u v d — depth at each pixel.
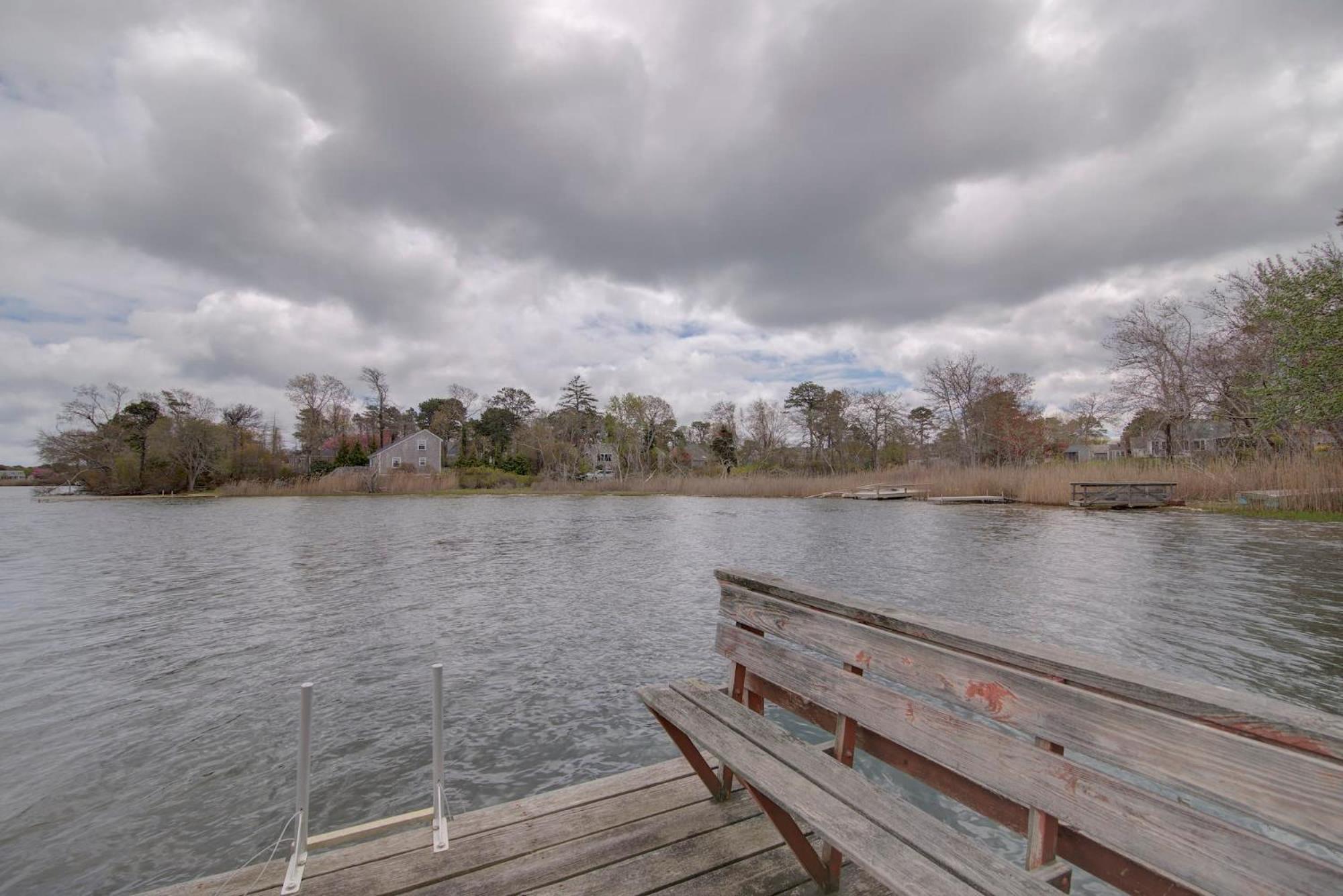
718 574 3.62
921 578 13.23
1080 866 1.95
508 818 3.10
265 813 4.73
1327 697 6.50
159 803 4.88
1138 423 38.19
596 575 14.85
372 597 12.50
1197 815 1.53
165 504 47.88
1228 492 26.84
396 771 5.30
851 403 70.81
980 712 2.13
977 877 1.75
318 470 72.12
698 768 3.16
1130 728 1.70
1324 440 25.75
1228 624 9.25
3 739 6.10
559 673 7.68
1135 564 14.40
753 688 3.47
